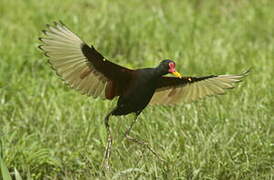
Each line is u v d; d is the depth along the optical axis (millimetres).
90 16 18391
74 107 12938
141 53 16531
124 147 11008
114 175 9547
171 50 16344
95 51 8102
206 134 11539
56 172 11188
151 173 10180
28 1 20016
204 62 15203
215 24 18578
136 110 8766
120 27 17312
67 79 8258
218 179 10617
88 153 11367
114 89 8570
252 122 11797
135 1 20453
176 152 10898
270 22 18359
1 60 15117
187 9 19594
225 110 12336
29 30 17672
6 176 9172
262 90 13250
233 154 11039
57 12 18734
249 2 20062
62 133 11945
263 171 10867
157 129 11742
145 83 8484
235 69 14734
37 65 15336
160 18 18172
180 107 12422
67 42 7961
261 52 16109
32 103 13102
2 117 12570
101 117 12273
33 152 11234
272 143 11258
